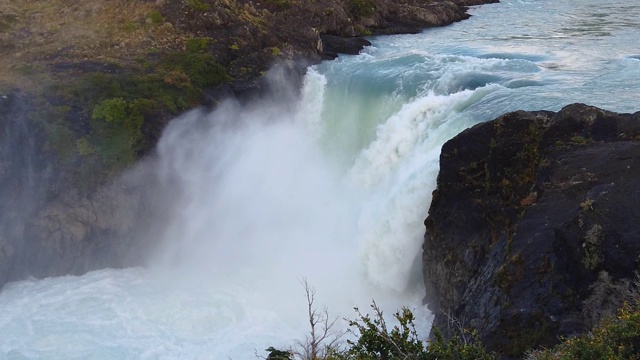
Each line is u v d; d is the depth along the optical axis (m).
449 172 19.69
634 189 14.90
